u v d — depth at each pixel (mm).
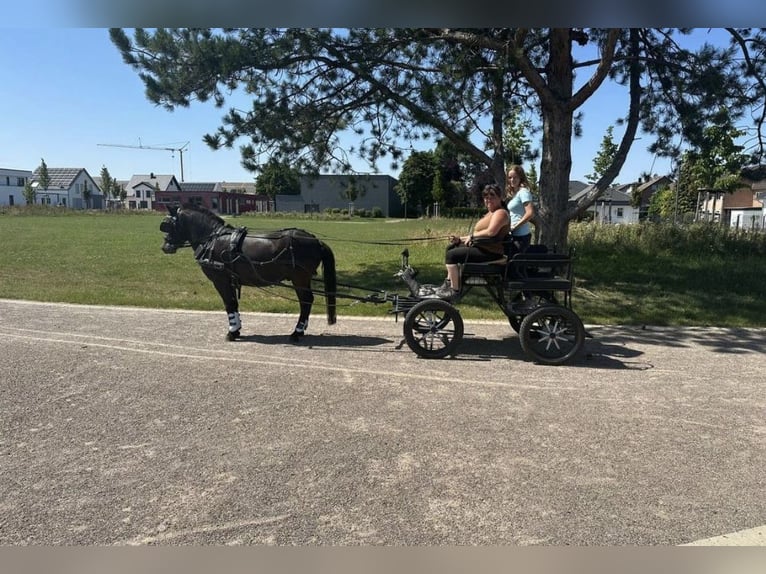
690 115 10859
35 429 4520
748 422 4793
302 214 69875
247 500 3469
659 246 18344
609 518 3305
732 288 12273
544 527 3207
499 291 6738
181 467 3889
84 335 7711
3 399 5180
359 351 7055
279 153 10711
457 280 6609
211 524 3219
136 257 17688
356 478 3746
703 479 3787
